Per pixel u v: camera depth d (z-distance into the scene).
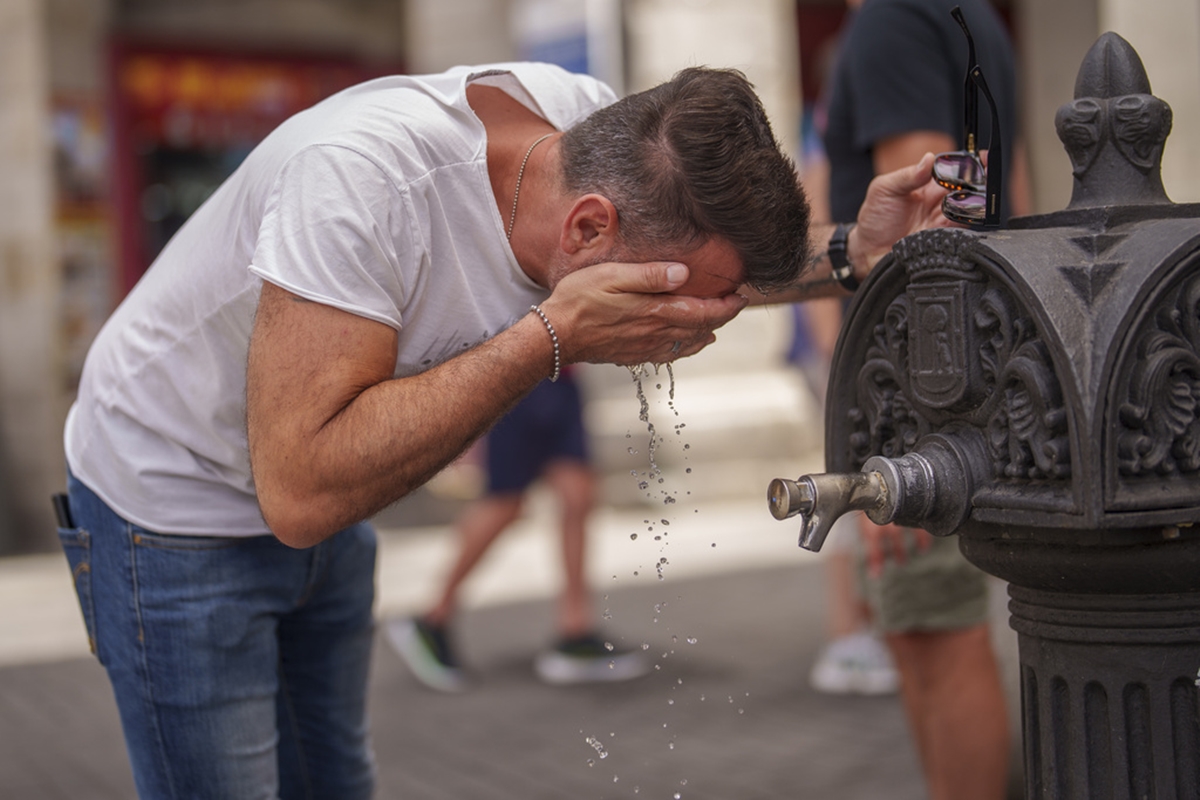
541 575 6.51
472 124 1.73
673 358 1.69
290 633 2.10
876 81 2.50
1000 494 1.42
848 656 4.36
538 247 1.71
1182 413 1.35
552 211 1.68
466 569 4.66
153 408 1.87
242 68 8.74
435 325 1.76
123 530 1.89
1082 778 1.47
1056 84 7.17
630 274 1.60
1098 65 1.49
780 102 8.41
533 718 4.22
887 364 1.61
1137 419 1.32
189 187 8.64
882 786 3.42
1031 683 1.56
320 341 1.59
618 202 1.61
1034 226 1.51
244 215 1.74
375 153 1.63
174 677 1.87
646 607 5.65
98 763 3.91
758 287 1.66
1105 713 1.46
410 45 9.19
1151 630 1.43
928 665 2.51
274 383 1.60
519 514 4.71
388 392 1.60
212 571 1.88
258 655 1.92
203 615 1.87
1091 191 1.49
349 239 1.59
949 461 1.48
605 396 8.09
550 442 4.70
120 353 1.91
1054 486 1.38
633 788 3.52
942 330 1.47
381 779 3.70
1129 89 1.47
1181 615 1.42
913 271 1.51
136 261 8.37
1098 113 1.47
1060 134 1.51
